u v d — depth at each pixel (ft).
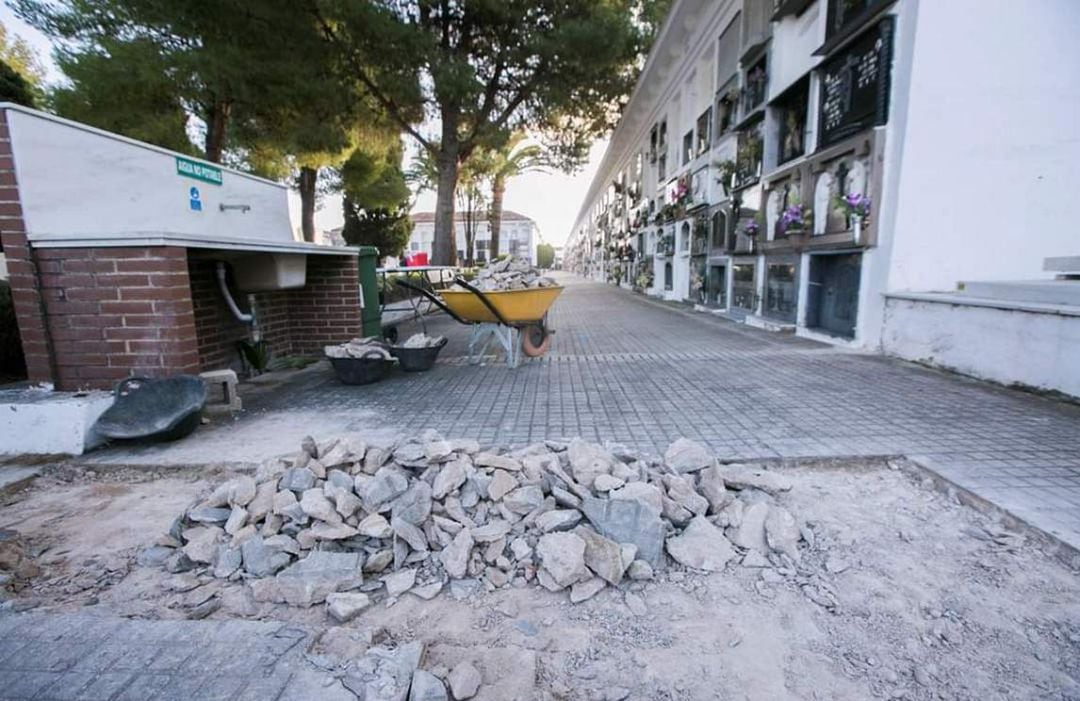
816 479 9.91
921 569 7.08
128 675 5.25
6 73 24.70
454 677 5.24
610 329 30.94
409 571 7.22
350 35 37.78
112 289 12.39
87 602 6.71
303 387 17.29
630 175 82.58
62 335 12.62
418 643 5.72
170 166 15.64
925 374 17.60
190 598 6.81
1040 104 19.02
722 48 39.11
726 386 16.38
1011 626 5.95
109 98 32.78
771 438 11.57
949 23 18.49
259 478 8.82
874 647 5.74
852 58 21.93
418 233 224.33
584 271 174.50
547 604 6.72
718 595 6.75
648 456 9.99
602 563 6.92
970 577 6.88
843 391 15.52
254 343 18.25
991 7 18.40
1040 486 8.95
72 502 9.49
